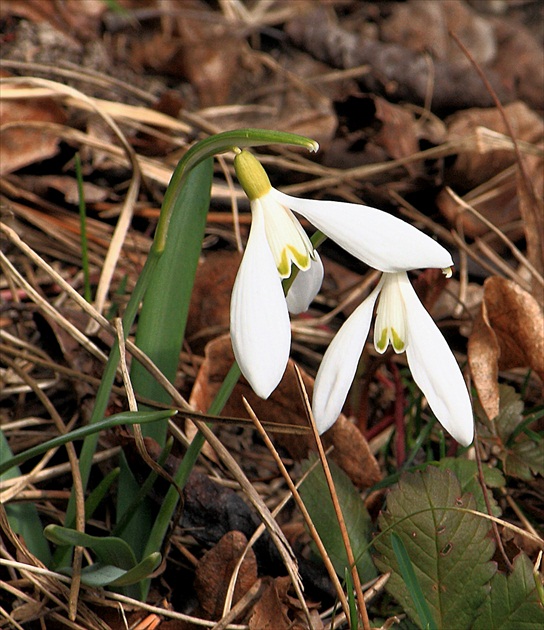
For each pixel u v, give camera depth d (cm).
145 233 46
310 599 32
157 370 32
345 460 34
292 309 30
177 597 33
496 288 35
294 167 49
